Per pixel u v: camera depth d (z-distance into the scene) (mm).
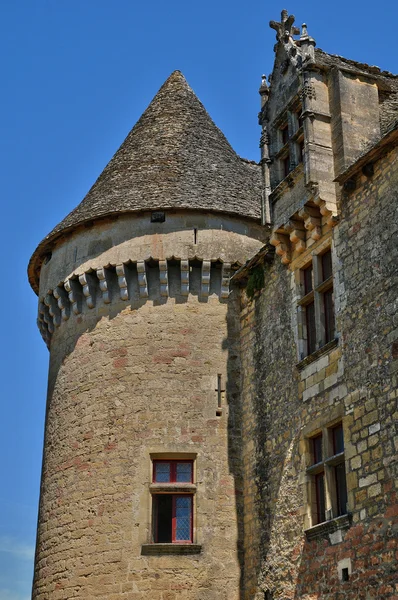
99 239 23109
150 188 23469
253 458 20562
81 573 20344
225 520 20422
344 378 17188
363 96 19547
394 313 15977
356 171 17781
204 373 21812
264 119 21906
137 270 22484
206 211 22922
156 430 21125
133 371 21766
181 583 19656
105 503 20688
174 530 20453
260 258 21438
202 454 20984
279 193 20594
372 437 15922
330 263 18906
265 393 20531
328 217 18641
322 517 17516
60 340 23672
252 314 21891
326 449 17469
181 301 22406
